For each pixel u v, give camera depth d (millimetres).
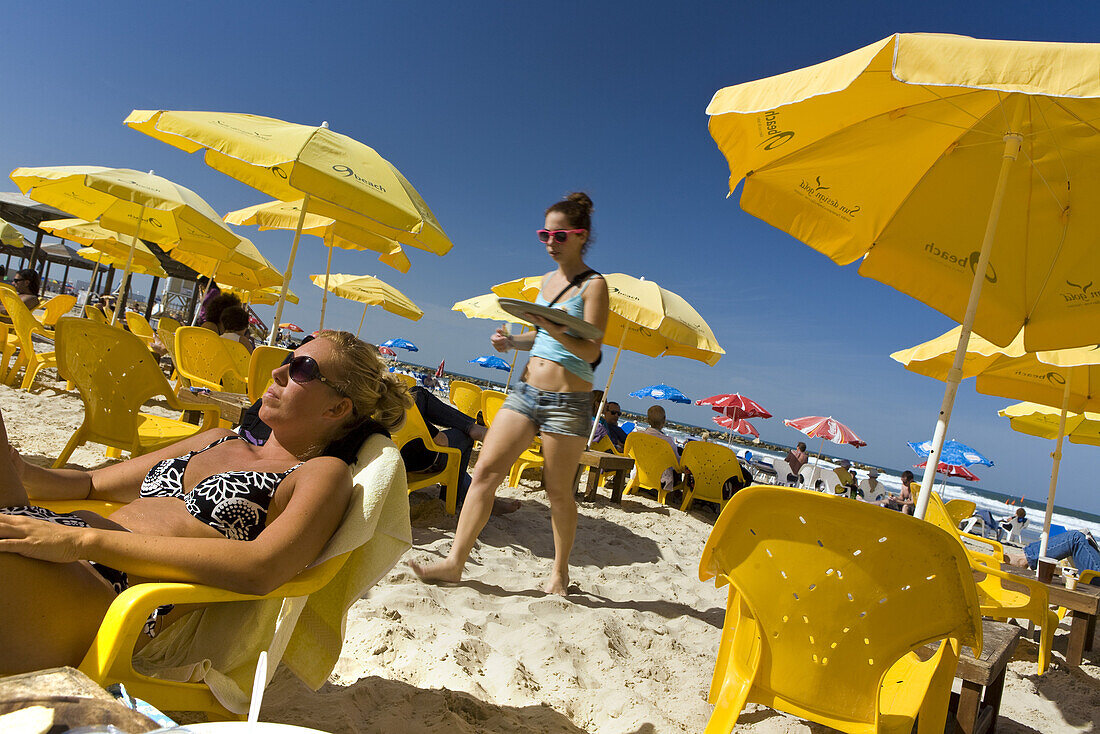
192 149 5051
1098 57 1691
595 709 2422
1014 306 3084
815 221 3160
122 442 3707
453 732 1976
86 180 6078
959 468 20141
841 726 1858
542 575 3947
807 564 1926
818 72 2090
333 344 1666
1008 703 3328
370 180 4594
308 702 1967
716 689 2230
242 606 1516
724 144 2834
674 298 6965
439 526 4551
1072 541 5836
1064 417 4875
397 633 2621
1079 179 2809
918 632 1806
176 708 1314
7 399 6273
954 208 3072
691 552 5578
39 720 663
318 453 1690
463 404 7309
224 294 7508
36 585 1152
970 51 1789
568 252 3326
